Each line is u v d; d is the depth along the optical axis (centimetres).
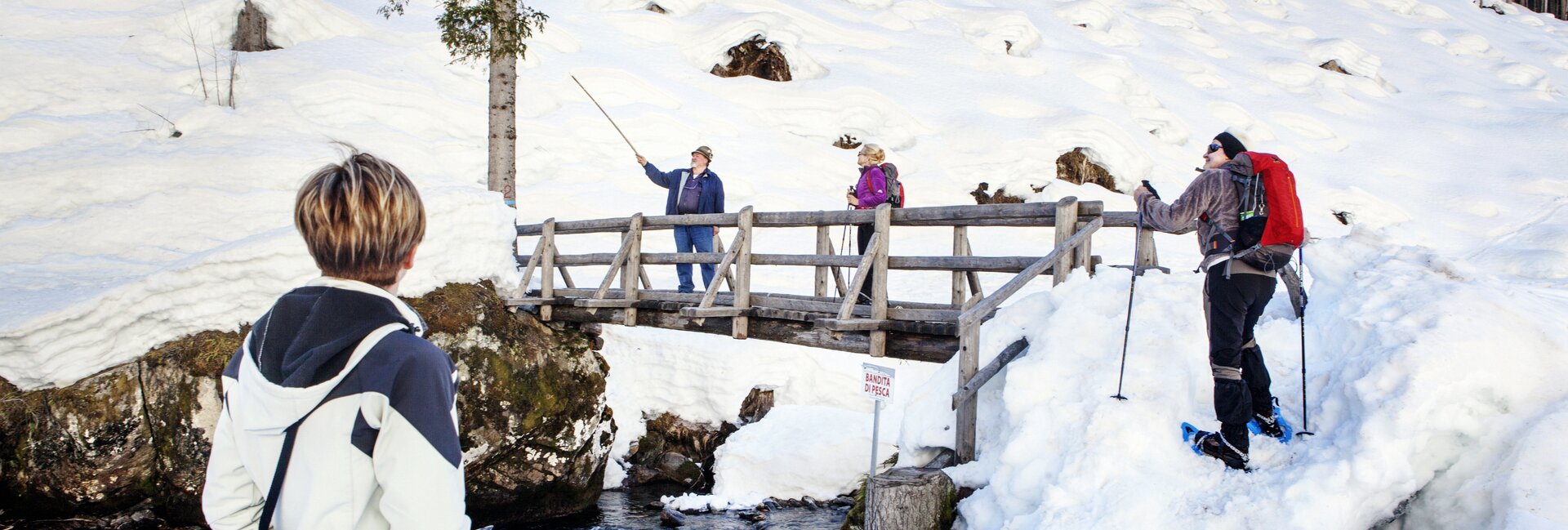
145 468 670
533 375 812
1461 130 2419
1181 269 1351
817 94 1894
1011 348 496
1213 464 394
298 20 1678
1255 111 2344
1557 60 3250
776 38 1997
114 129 1304
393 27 1808
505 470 787
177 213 1020
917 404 531
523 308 885
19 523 638
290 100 1459
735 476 832
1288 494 354
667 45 2019
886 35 2245
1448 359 376
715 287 696
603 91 1764
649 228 817
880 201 744
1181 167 1945
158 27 1590
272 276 714
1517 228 1784
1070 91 2117
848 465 817
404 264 152
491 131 1066
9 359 641
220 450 151
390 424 138
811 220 668
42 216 1055
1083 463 401
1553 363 382
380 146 1402
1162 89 2311
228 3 1620
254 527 153
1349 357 418
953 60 2166
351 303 142
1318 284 490
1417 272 443
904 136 1847
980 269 570
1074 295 491
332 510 137
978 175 1752
